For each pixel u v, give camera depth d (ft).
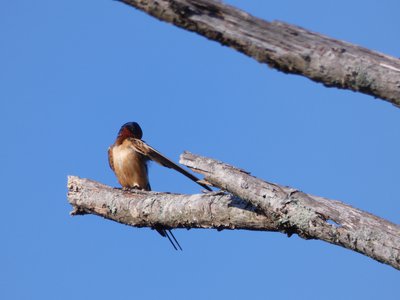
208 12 23.52
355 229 30.91
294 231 33.53
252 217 36.22
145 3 23.62
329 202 32.48
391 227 30.60
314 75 23.24
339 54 22.91
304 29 23.54
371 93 22.90
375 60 22.76
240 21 23.44
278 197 33.06
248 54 23.56
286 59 23.18
